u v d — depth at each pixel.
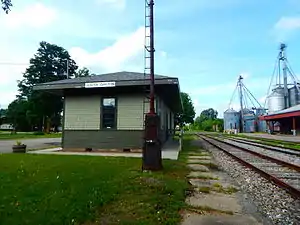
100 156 12.27
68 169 8.35
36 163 9.69
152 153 8.44
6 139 32.22
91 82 14.62
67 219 4.04
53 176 7.17
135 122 14.98
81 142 15.57
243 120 76.75
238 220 4.48
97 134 15.41
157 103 16.03
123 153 14.00
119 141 15.05
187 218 4.50
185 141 28.75
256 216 4.73
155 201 5.12
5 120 90.88
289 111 40.28
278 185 7.33
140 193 5.63
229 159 12.98
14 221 3.91
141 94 15.03
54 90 16.17
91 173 7.63
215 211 4.93
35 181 6.53
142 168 8.46
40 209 4.43
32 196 5.22
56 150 15.78
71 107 15.94
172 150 16.42
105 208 4.70
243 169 10.06
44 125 57.44
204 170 9.44
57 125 67.50
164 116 22.17
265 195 6.26
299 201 5.77
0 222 3.87
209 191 6.50
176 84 13.90
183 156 13.47
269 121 54.38
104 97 15.53
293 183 7.58
